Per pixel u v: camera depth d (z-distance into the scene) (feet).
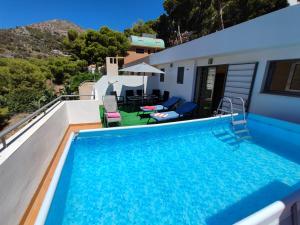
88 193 9.44
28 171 7.81
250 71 18.10
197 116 25.63
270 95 16.33
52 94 41.65
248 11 43.06
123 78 34.53
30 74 49.24
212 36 20.20
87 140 14.80
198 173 11.28
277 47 14.85
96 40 72.33
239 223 4.46
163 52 32.12
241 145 15.11
